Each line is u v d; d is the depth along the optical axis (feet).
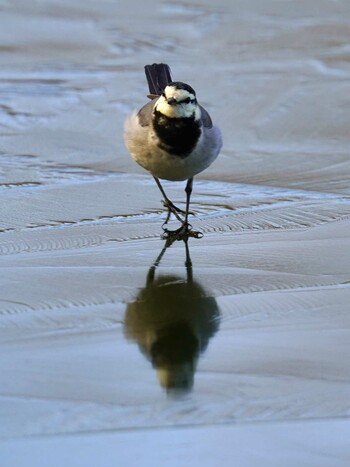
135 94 64.75
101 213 44.09
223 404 26.30
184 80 67.31
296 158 52.34
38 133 56.70
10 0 89.51
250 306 33.35
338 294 34.42
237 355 29.40
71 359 28.94
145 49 76.18
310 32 79.87
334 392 26.99
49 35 79.41
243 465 23.40
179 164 40.09
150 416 25.59
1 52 74.74
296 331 31.19
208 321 32.04
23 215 43.55
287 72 69.15
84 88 66.18
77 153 53.21
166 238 41.01
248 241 40.63
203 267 37.40
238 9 87.30
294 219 43.45
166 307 33.17
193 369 28.37
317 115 59.57
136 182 48.70
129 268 37.22
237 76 68.23
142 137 40.01
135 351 29.60
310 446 24.31
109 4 89.25
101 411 25.82
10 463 23.36
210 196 46.60
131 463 23.47
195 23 83.30
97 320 31.96
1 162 51.26
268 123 58.34
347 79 67.26
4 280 35.60
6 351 29.48
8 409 25.86
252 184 48.37
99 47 76.69
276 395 26.84
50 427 24.95
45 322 31.73
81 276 36.17
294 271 36.86
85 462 23.49
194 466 23.43
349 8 87.15
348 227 42.24
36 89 65.82
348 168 50.72
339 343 30.22
